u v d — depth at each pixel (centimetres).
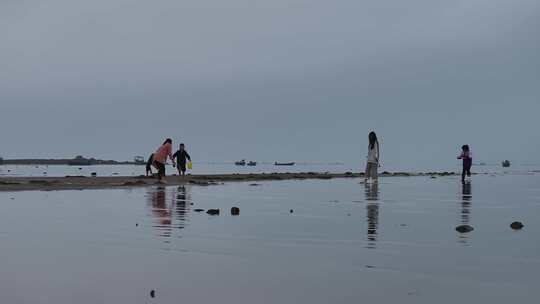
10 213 1210
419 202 1598
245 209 1358
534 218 1160
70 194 1836
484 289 523
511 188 2472
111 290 516
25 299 482
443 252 729
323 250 745
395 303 476
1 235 872
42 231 920
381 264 648
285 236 879
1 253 711
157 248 759
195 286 536
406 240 838
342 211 1307
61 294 500
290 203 1555
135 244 791
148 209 1322
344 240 838
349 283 551
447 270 611
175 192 2019
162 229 959
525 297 493
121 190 2081
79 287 527
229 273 596
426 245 788
